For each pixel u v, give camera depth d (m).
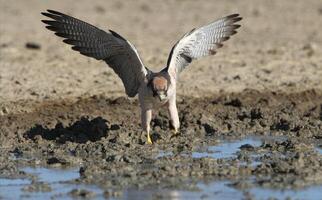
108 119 17.31
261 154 14.71
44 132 16.27
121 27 31.88
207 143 15.54
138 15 35.41
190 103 18.73
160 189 12.56
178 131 15.95
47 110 18.02
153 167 13.74
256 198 12.11
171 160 14.10
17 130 16.52
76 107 18.28
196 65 23.06
